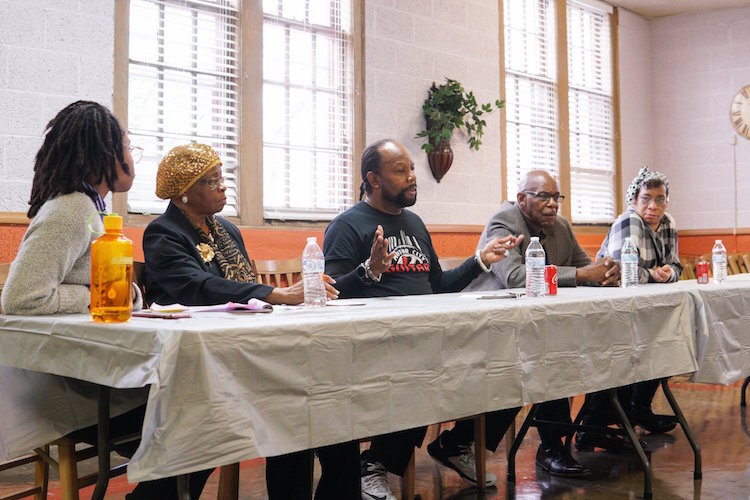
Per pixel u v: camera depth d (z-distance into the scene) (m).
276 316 1.60
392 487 2.64
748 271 6.50
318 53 4.79
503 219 3.06
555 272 2.36
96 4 3.76
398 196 2.69
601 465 2.91
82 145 1.78
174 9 4.14
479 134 5.54
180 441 1.26
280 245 4.49
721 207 7.61
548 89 6.73
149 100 4.02
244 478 2.76
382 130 5.10
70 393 1.77
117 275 1.51
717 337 2.60
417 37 5.36
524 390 1.89
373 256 2.32
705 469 2.82
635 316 2.29
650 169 7.87
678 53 7.80
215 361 1.30
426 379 1.65
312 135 4.74
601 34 7.48
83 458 1.76
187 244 2.17
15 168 3.49
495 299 2.18
